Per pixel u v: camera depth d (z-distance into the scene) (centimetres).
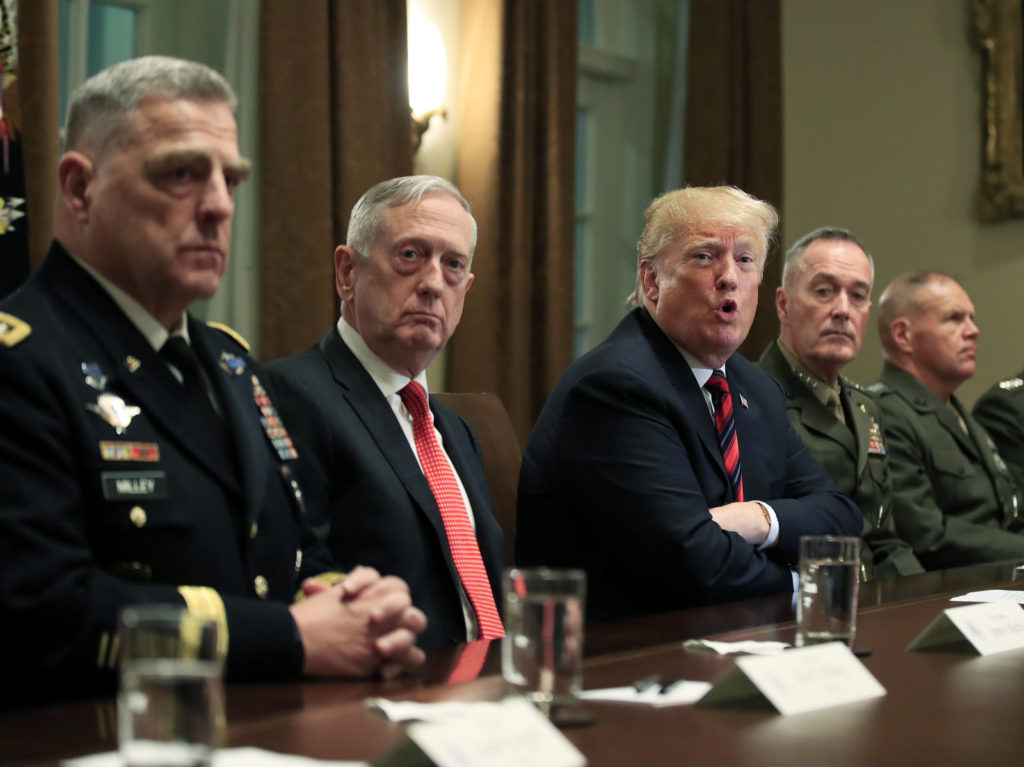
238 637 129
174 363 155
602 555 236
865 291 316
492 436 262
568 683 111
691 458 237
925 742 104
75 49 340
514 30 421
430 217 219
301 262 356
